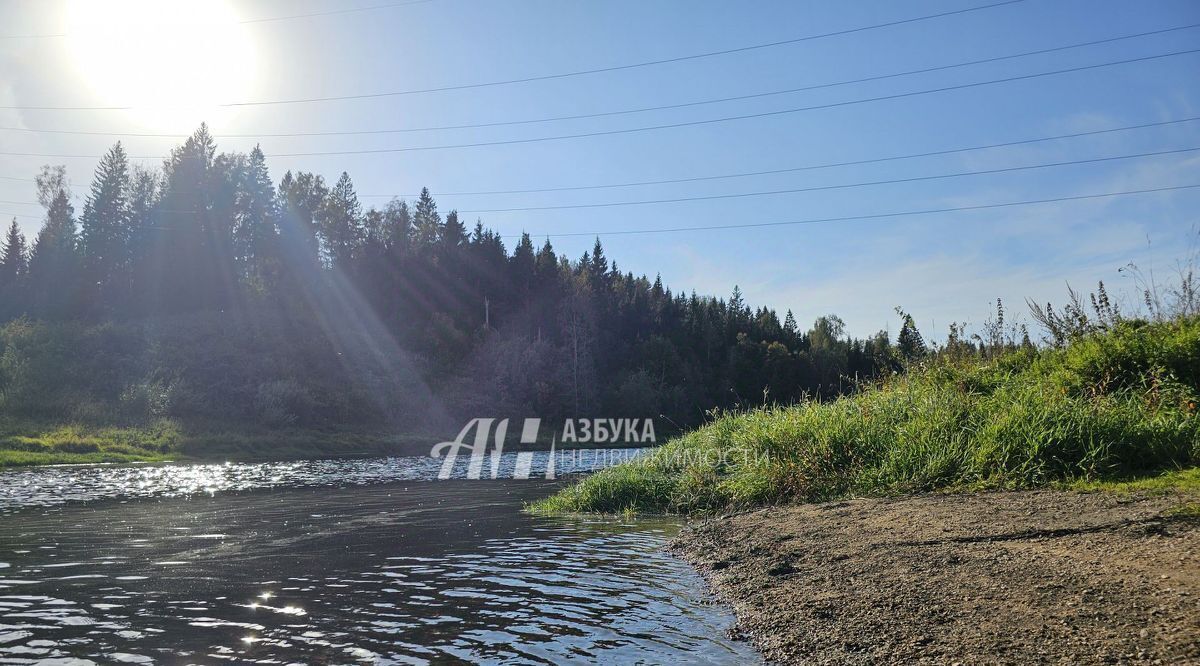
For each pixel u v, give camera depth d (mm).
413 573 7824
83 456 34844
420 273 97688
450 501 16047
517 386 72500
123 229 90125
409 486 20812
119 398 49469
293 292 88250
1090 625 4512
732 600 6453
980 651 4410
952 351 15305
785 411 14586
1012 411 10539
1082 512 7242
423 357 75688
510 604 6453
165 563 8523
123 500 16969
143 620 5977
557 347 86188
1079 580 5344
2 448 35031
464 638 5453
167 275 81250
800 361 75438
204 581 7469
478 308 97688
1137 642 4168
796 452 11914
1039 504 7910
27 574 7895
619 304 109500
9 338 54625
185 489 20234
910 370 14914
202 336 65375
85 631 5672
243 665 4867
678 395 75750
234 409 52781
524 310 98000
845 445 11469
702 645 5242
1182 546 5727
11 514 14047
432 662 4918
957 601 5336
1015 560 6082
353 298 90875
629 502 13219
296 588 7121
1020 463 9539
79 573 7941
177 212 86688
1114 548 5961
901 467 10516
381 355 72938
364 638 5461
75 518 13281
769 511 10516
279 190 120062
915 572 6211
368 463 35625
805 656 4836
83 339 57375
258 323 74062
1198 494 7309
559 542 9852
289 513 13859
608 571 7875
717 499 12312
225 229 91125
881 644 4805
